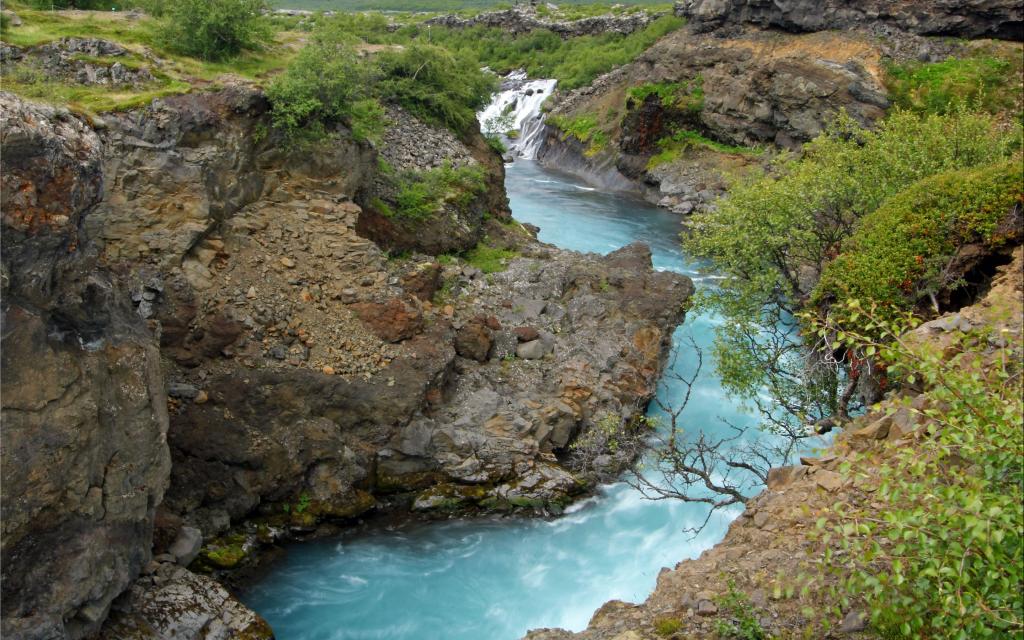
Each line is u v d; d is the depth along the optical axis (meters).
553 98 60.59
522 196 45.00
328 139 20.14
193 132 17.80
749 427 20.25
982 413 7.40
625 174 49.44
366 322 18.41
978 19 42.06
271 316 17.55
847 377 16.88
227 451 15.50
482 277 24.02
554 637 10.45
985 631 6.67
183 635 11.88
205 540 14.78
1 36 19.19
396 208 24.17
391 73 28.77
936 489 7.13
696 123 48.22
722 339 17.88
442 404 18.27
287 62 23.33
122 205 16.70
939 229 15.68
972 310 12.03
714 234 20.05
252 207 19.09
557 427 18.53
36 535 9.87
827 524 9.80
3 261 9.26
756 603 9.61
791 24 47.06
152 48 21.06
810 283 23.55
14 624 9.55
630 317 22.50
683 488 17.66
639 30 68.38
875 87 40.88
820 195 19.30
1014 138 21.47
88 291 10.90
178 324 16.39
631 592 14.63
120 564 11.16
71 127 10.54
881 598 7.91
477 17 77.81
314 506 16.05
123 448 11.21
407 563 15.36
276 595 14.34
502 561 15.51
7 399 9.36
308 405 16.77
